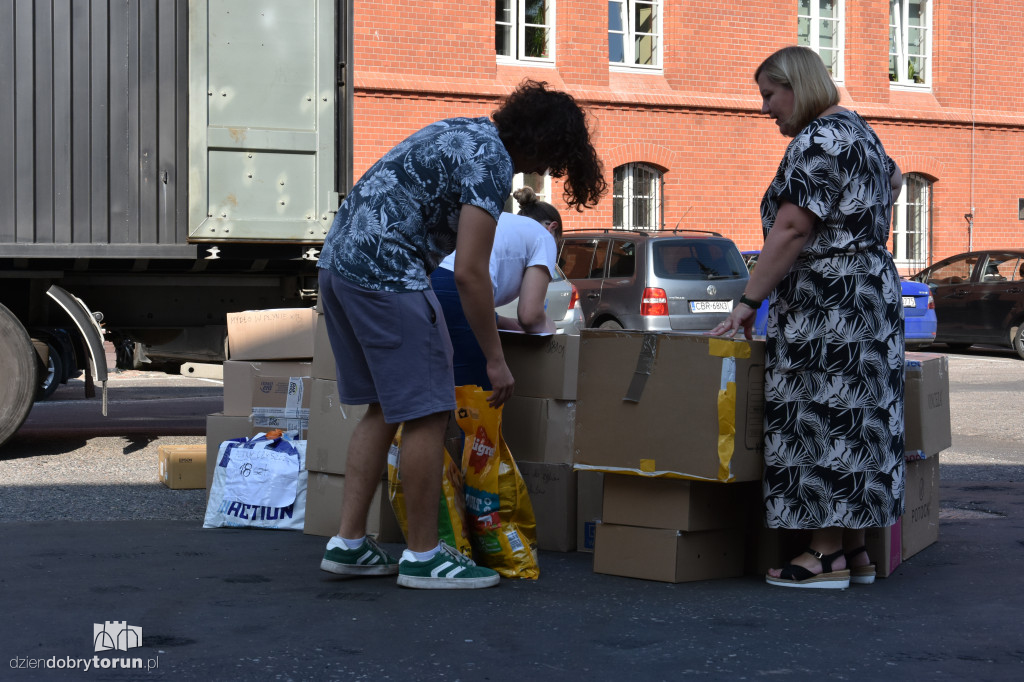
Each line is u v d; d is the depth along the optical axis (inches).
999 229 888.3
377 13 689.6
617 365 162.7
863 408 155.3
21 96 279.4
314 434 193.3
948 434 191.8
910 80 870.4
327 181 290.7
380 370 148.4
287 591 153.6
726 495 165.8
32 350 290.4
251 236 286.0
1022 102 896.9
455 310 171.0
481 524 165.6
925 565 175.5
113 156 284.0
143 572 163.3
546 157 154.3
